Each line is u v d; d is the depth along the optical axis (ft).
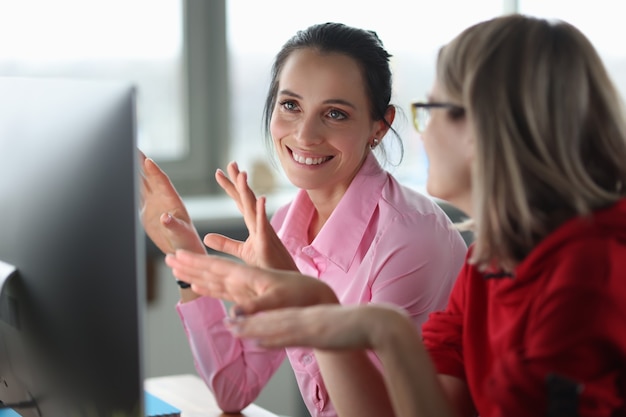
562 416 3.89
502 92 4.25
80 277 4.34
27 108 4.71
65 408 4.66
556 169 4.17
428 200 7.08
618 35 14.76
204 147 13.42
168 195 6.36
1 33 11.74
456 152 4.55
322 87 6.66
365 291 6.84
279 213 7.86
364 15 13.99
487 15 14.88
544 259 4.22
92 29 12.32
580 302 3.95
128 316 4.14
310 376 6.67
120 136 4.07
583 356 3.91
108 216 4.15
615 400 3.93
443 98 4.55
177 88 13.10
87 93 4.29
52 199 4.48
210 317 6.58
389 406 5.11
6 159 4.86
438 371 5.41
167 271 11.85
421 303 6.72
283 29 13.55
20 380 5.05
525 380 3.97
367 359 5.19
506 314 4.57
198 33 13.10
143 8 12.67
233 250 5.96
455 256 6.86
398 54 14.28
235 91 13.47
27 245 4.69
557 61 4.26
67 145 4.36
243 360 6.59
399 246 6.70
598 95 4.33
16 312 4.85
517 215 4.23
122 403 4.26
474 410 5.48
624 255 4.06
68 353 4.53
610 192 4.31
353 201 6.97
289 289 4.49
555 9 14.83
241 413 6.57
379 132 7.13
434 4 14.46
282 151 6.96
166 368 11.96
